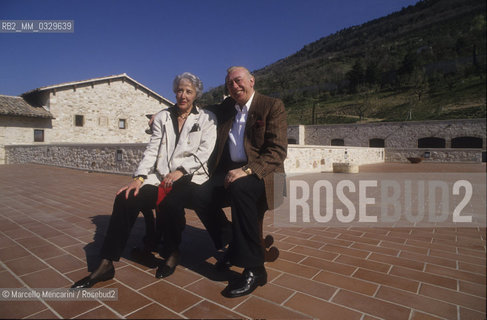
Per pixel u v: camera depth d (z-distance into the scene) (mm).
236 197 1826
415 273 2188
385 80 64812
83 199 5215
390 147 28891
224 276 2047
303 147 11375
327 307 1670
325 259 2453
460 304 1735
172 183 1993
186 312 1558
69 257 2346
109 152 10281
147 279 1960
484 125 24922
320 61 111812
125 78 21922
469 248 2809
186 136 2164
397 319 1564
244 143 2059
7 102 17828
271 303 1695
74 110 19500
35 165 14359
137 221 3596
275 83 90938
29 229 3205
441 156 23703
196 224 3508
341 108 52562
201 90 2295
